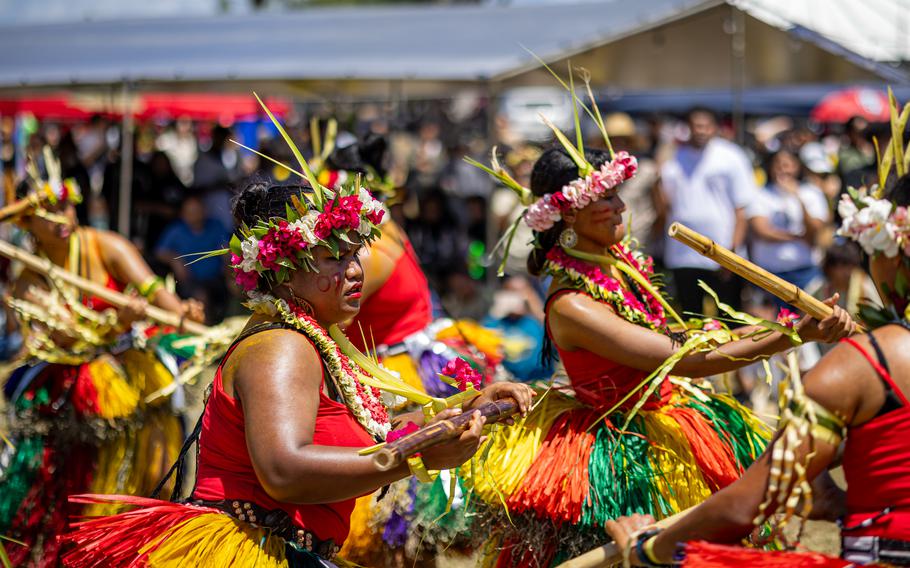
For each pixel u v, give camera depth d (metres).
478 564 5.77
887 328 3.61
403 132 23.05
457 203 17.45
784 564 3.51
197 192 16.53
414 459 3.91
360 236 4.37
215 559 4.04
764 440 5.67
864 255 3.83
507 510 5.14
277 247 4.18
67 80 15.41
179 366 8.18
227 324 7.97
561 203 5.43
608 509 5.11
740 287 12.91
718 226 12.73
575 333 5.38
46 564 7.02
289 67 14.88
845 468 3.60
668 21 13.65
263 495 4.14
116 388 7.26
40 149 18.53
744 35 13.80
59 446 7.18
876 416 3.50
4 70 15.76
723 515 3.61
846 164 16.03
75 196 7.59
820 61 14.69
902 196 3.71
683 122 17.86
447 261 16.69
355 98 19.52
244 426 4.10
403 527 6.34
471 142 21.97
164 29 16.16
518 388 4.43
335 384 4.30
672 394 5.68
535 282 13.98
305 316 4.27
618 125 14.14
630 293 5.52
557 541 5.21
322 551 4.28
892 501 3.46
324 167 7.56
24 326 7.45
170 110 20.11
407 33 15.30
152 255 16.66
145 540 4.13
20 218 7.56
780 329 4.63
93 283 7.53
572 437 5.32
